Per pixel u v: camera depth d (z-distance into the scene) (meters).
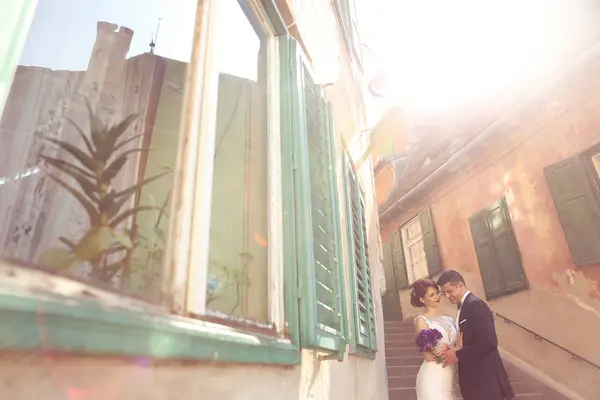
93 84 1.19
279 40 2.24
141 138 1.25
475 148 8.41
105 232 0.98
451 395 3.12
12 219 0.92
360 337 2.88
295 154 1.96
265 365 1.44
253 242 1.61
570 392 5.97
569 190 6.46
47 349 0.62
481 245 8.29
